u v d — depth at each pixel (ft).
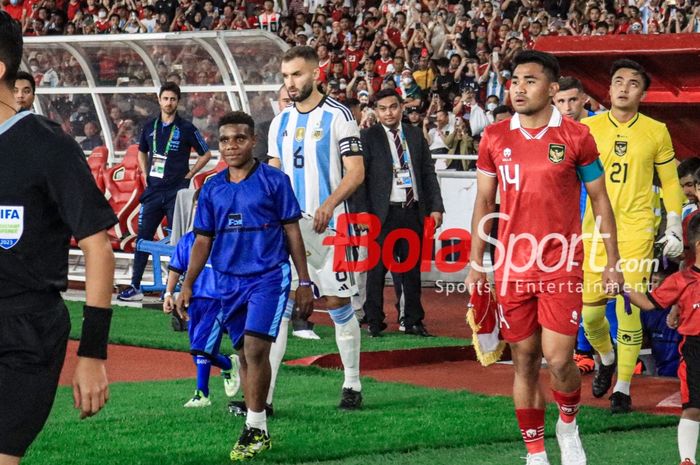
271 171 45.91
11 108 26.86
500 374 68.74
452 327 88.79
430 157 83.92
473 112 124.06
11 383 26.21
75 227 26.40
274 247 45.65
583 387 63.31
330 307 53.88
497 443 47.39
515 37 130.82
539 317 41.75
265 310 44.88
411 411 53.67
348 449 45.39
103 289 26.48
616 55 63.00
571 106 59.72
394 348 74.95
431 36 138.51
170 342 76.59
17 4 177.99
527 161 41.75
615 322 66.74
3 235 26.30
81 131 119.75
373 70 138.92
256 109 111.34
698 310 43.50
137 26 165.07
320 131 53.16
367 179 82.12
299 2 160.35
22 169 26.25
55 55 118.21
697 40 59.93
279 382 62.13
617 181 56.59
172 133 95.86
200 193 46.34
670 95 64.80
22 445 26.23
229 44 109.60
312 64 53.01
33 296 26.66
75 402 26.78
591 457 45.09
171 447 45.55
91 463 42.68
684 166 65.41
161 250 94.07
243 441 44.19
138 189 104.58
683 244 60.54
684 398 43.04
